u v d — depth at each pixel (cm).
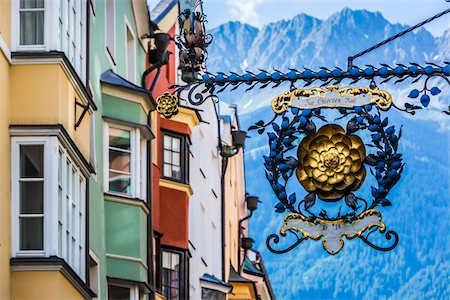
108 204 3170
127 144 3231
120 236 3177
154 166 3694
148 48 3603
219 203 4588
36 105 2505
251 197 5288
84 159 2700
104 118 3186
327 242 1895
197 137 4244
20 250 2461
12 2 2525
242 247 5347
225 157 4591
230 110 5128
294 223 1909
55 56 2517
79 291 2625
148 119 3312
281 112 1934
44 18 2534
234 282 4872
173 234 3847
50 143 2486
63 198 2534
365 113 1927
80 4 2752
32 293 2452
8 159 2470
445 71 1942
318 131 1925
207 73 1984
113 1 3303
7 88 2486
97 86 3136
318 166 1917
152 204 3547
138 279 3184
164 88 3794
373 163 1912
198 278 4184
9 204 2459
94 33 3097
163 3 3900
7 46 2491
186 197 3900
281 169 1922
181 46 2022
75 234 2652
